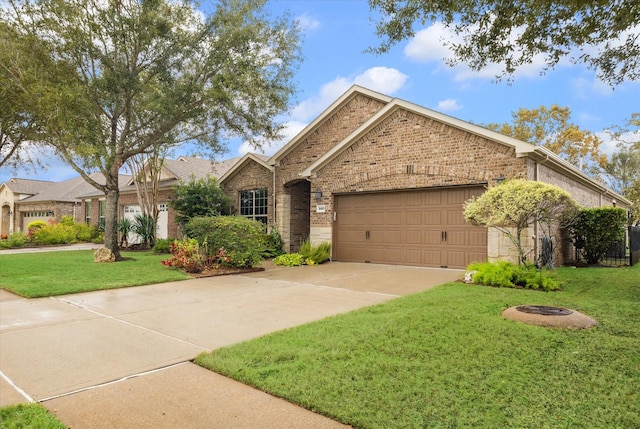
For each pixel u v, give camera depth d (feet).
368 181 44.88
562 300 22.82
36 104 40.83
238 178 63.46
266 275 37.40
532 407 10.52
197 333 18.43
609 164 118.21
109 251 47.32
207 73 47.57
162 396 11.88
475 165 37.29
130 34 44.52
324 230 48.62
